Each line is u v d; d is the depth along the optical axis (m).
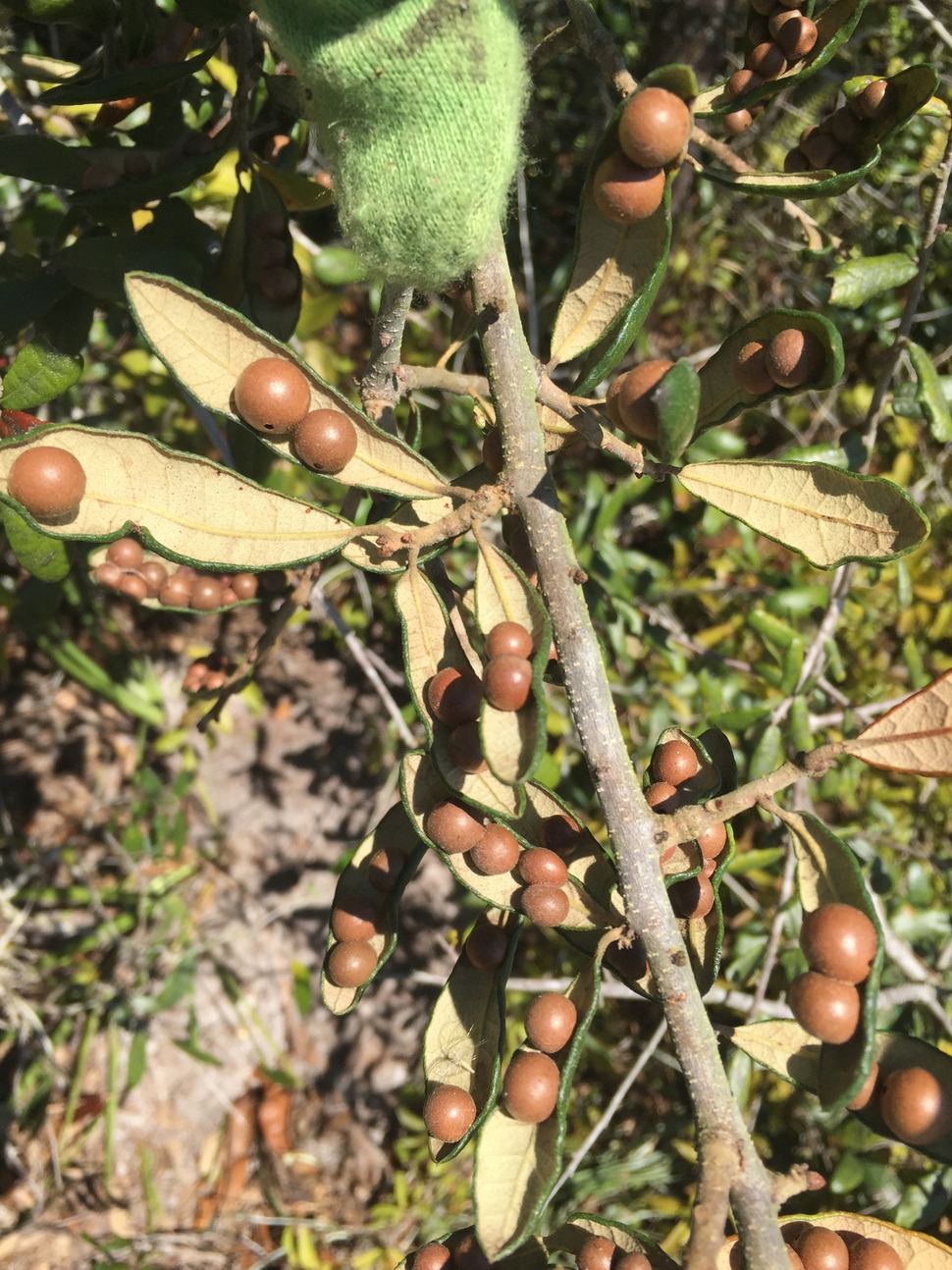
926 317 0.31
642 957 0.15
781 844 0.36
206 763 0.53
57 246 0.23
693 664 0.40
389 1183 0.49
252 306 0.21
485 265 0.14
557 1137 0.13
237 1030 0.50
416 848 0.16
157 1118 0.48
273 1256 0.45
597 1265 0.14
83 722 0.52
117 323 0.36
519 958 0.46
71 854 0.48
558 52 0.17
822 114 0.43
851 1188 0.31
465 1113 0.15
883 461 0.46
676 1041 0.13
